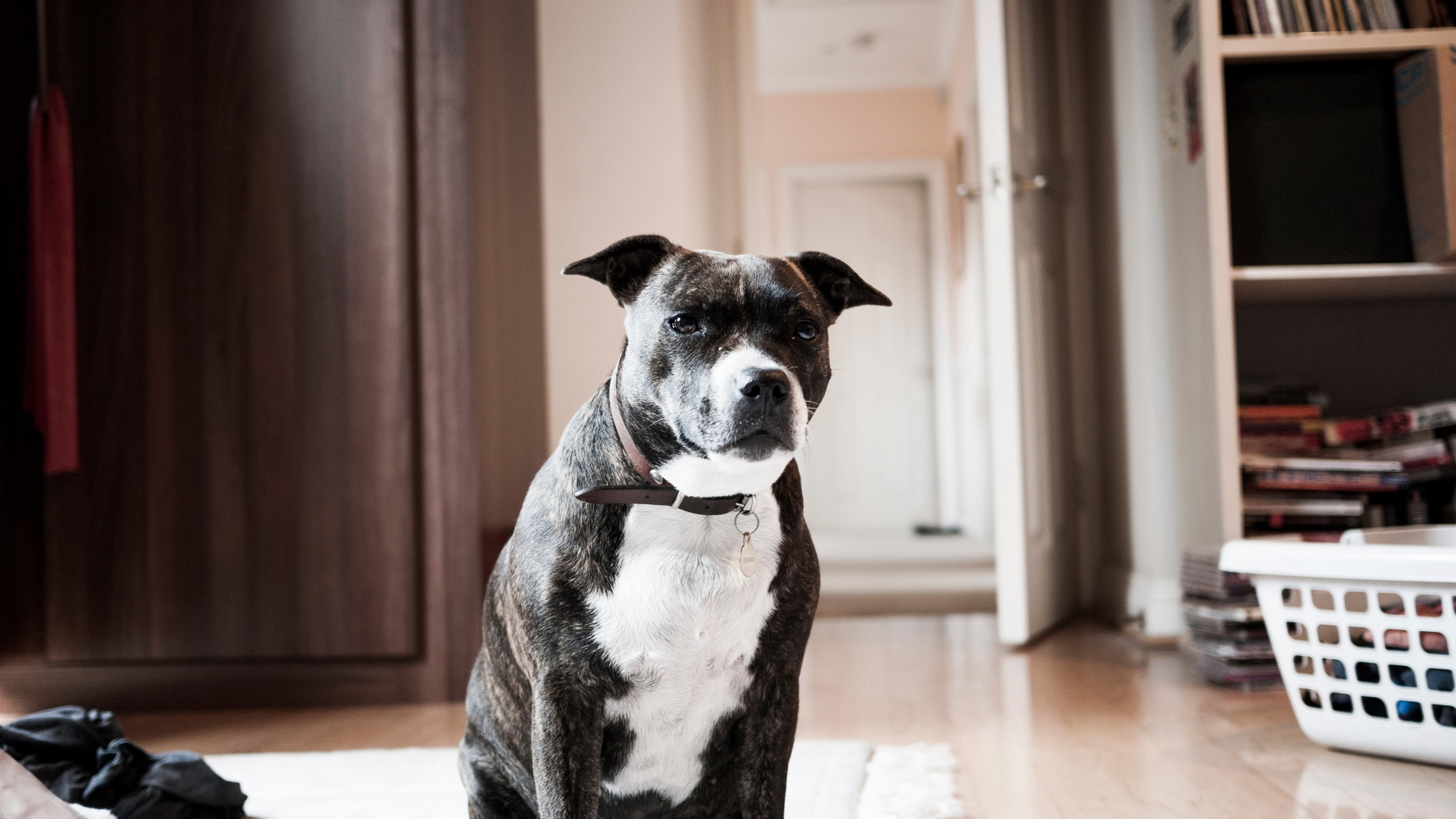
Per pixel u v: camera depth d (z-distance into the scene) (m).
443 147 2.50
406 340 2.48
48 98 2.46
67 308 2.42
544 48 3.36
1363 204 2.47
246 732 2.26
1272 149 2.51
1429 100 2.35
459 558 2.48
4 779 1.26
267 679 2.49
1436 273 2.40
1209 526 2.67
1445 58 2.32
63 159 2.44
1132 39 3.14
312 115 2.51
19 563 2.52
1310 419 2.60
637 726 1.17
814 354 1.19
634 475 1.15
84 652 2.48
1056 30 3.81
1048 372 3.41
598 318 3.30
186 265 2.49
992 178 2.99
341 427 2.48
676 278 1.17
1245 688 2.37
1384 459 2.55
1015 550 2.95
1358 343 2.91
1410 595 1.71
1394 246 2.46
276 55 2.51
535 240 3.12
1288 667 1.90
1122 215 3.34
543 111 3.35
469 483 2.48
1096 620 3.52
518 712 1.25
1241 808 1.58
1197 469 2.78
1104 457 3.71
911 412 7.94
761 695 1.20
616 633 1.12
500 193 2.75
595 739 1.15
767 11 6.74
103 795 1.55
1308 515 2.52
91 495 2.48
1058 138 3.77
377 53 2.50
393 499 2.47
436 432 2.48
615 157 3.35
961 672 2.69
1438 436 2.52
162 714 2.48
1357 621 1.79
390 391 2.48
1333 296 2.77
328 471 2.48
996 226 2.98
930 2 6.64
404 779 1.83
